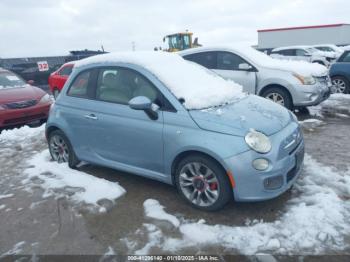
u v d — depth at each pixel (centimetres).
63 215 359
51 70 1708
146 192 397
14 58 1892
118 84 406
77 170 474
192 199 350
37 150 594
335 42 2800
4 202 399
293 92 675
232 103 379
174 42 2311
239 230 306
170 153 351
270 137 322
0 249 311
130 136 381
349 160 451
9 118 720
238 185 312
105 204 374
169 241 302
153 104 361
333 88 961
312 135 575
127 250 295
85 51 2128
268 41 3130
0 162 544
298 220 311
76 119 439
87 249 300
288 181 332
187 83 386
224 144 314
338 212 319
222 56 765
